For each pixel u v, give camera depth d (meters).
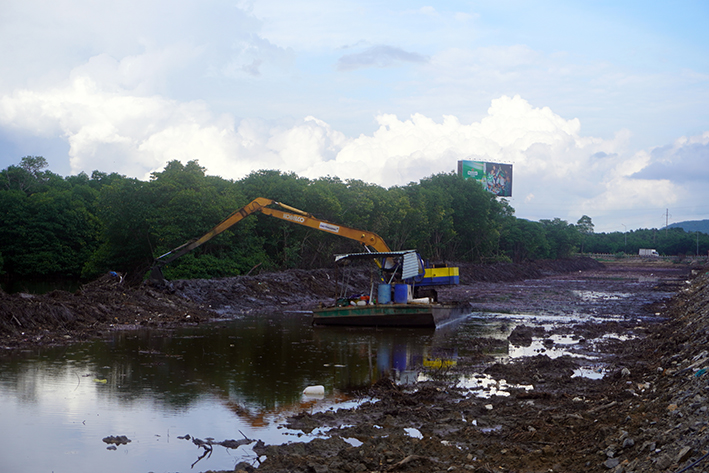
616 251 195.88
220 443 10.17
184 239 42.66
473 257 95.00
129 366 16.69
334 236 57.09
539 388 14.50
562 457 9.02
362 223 60.62
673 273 103.88
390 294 28.34
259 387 14.50
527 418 11.52
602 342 22.81
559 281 79.44
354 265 60.03
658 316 33.78
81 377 15.12
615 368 17.02
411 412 12.06
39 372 15.56
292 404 12.94
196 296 33.91
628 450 8.37
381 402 12.97
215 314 31.14
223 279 38.91
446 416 11.81
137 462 9.28
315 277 47.81
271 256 54.62
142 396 13.37
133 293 30.20
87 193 69.81
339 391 14.23
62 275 62.03
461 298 47.56
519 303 43.00
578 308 39.12
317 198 54.72
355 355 19.45
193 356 18.56
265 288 40.06
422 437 10.55
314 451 9.66
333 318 27.28
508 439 10.16
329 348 20.83
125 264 46.97
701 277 66.25
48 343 20.25
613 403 11.70
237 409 12.46
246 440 10.33
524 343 22.53
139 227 44.62
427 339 23.53
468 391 14.22
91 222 61.12
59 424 11.17
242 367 16.98
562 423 10.82
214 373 16.05
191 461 9.34
